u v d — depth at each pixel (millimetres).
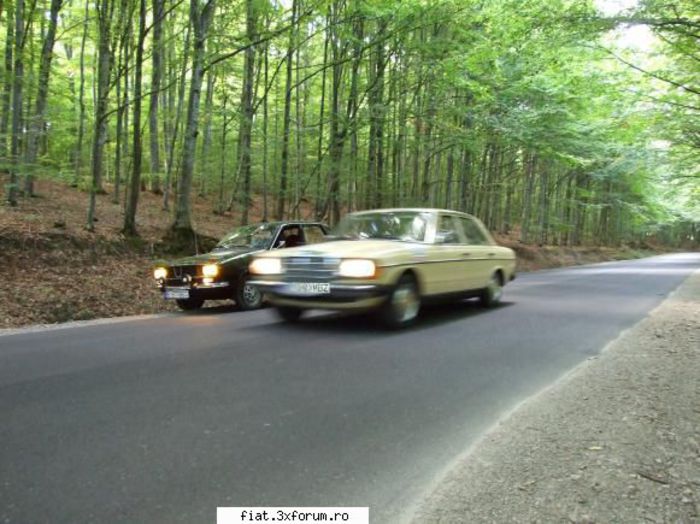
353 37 16469
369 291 6660
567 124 20859
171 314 9414
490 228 36719
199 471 3002
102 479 2889
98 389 4477
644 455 3250
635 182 35719
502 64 18453
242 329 7297
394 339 6609
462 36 16984
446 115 19922
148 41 21891
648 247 68125
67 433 3518
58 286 10680
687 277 19094
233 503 2674
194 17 14289
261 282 7332
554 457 3238
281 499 2725
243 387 4555
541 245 36000
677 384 4820
